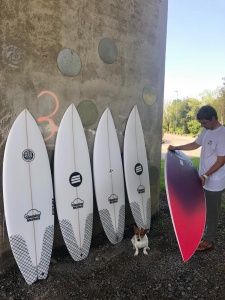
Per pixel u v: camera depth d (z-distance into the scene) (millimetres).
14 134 2229
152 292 2135
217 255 2658
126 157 3020
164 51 3436
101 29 2646
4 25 2057
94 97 2705
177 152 3141
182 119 29844
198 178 2814
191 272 2389
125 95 2984
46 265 2297
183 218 2391
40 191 2365
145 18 3066
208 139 2564
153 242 2898
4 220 2291
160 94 3445
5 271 2326
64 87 2467
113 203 2873
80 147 2613
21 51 2168
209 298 2072
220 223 3408
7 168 2199
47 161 2406
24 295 2070
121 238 2875
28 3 2150
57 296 2072
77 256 2510
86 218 2639
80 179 2611
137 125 3119
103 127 2805
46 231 2375
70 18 2402
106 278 2291
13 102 2193
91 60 2617
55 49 2352
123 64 2904
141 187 3133
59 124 2498
